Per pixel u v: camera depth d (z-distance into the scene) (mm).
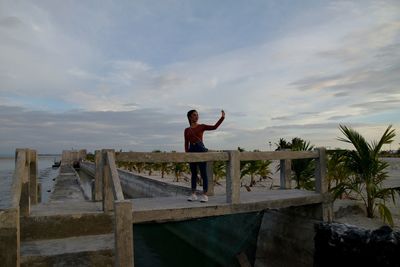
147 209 6062
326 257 7371
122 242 5023
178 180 20156
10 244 4750
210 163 8617
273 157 7477
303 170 10922
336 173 9719
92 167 32188
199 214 6453
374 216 8219
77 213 6203
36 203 7516
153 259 10742
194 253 10383
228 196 6910
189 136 7258
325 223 7613
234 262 9188
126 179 27812
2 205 19281
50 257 5215
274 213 9336
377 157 8172
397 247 5863
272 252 9219
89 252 5383
